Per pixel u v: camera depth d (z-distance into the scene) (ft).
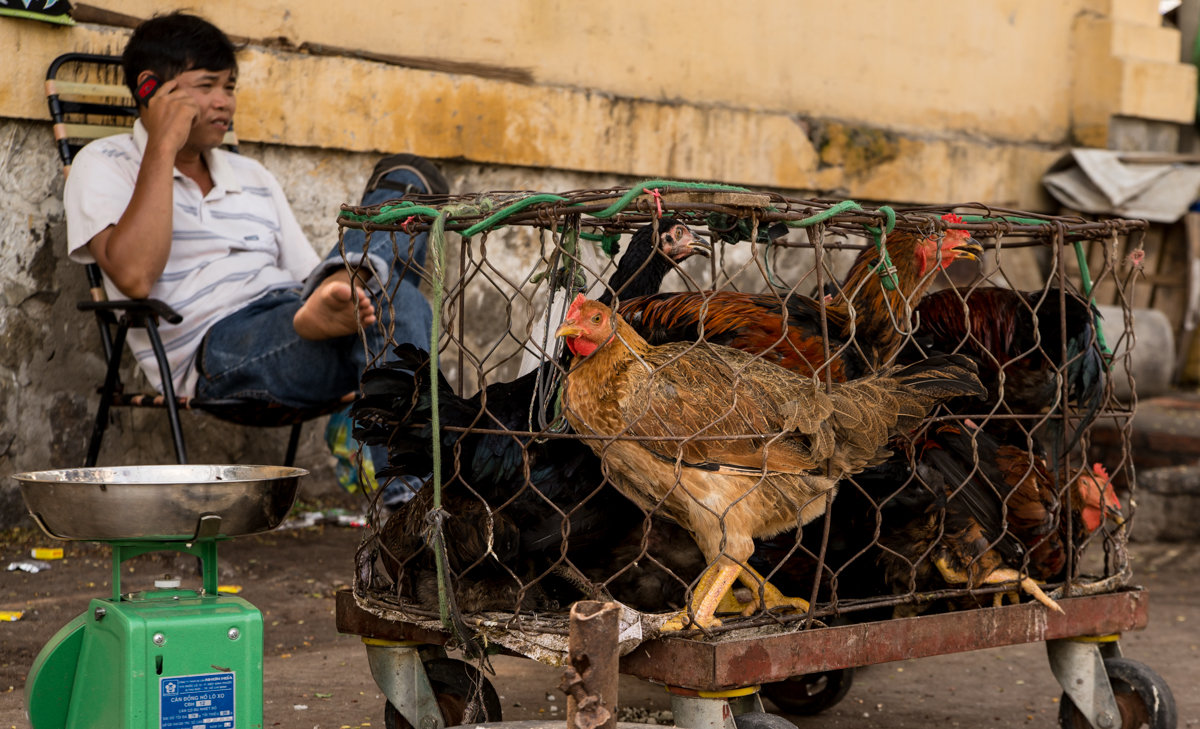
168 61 14.33
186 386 14.83
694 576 9.42
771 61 25.35
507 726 7.77
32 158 15.81
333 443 15.11
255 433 18.37
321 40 18.52
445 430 8.61
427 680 9.25
